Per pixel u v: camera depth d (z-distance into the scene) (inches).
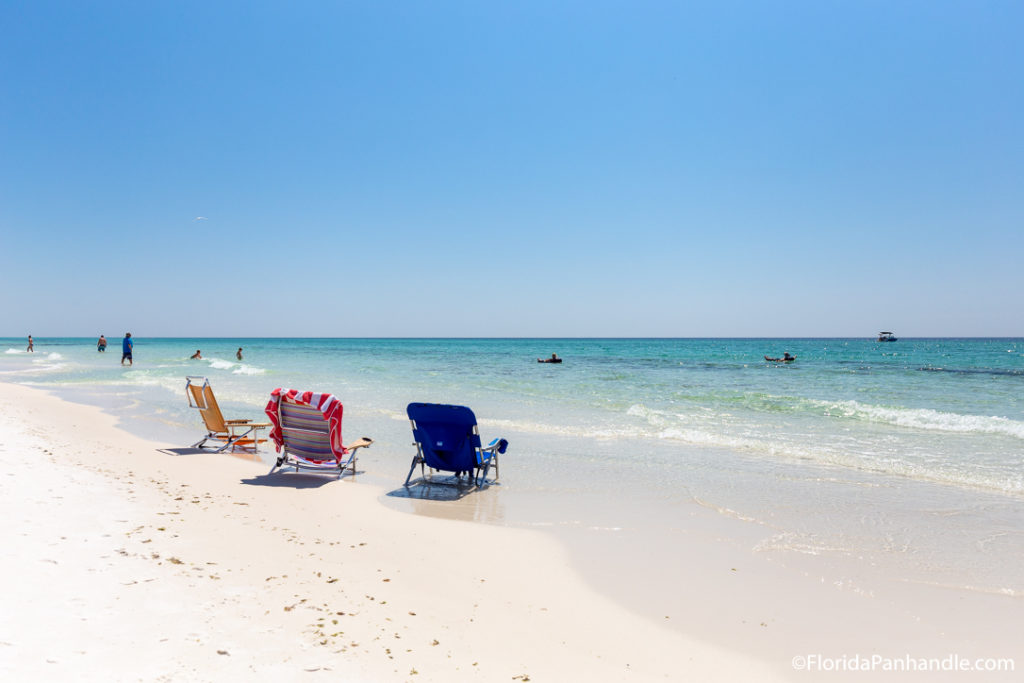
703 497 303.9
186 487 295.1
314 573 190.2
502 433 485.7
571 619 171.3
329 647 139.9
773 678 141.9
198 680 116.6
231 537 217.0
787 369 1371.8
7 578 152.9
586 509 285.1
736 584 198.8
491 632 159.5
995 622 172.4
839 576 205.6
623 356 2301.9
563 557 222.1
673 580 201.9
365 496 305.4
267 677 121.8
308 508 276.1
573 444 442.6
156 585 162.4
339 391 803.4
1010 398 701.3
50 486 255.3
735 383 936.9
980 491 311.4
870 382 945.5
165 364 1440.7
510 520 267.6
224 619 147.6
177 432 478.9
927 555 224.4
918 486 321.7
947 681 140.9
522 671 139.0
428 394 774.5
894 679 141.8
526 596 186.5
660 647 156.2
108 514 224.1
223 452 407.5
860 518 268.4
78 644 124.3
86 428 475.2
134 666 118.4
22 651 117.7
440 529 252.7
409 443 451.2
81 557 175.2
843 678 142.1
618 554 226.1
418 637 152.1
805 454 401.7
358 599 173.0
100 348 1907.0
